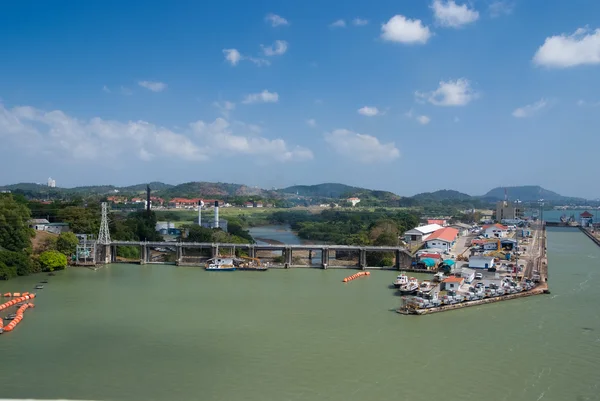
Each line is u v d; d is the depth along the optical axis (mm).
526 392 75875
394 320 113812
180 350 93375
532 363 87000
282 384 78312
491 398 73875
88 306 126812
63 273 179375
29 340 98875
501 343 97312
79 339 99625
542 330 105375
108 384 77875
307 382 79125
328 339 100000
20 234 180000
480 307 125188
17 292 141750
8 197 189625
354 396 74250
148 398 73062
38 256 181125
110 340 99062
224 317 116188
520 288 138375
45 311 121562
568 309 122188
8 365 85562
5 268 163750
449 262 176375
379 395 74625
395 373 82750
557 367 85250
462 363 87062
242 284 159750
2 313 119750
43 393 74500
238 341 98688
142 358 89188
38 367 84750
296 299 136125
